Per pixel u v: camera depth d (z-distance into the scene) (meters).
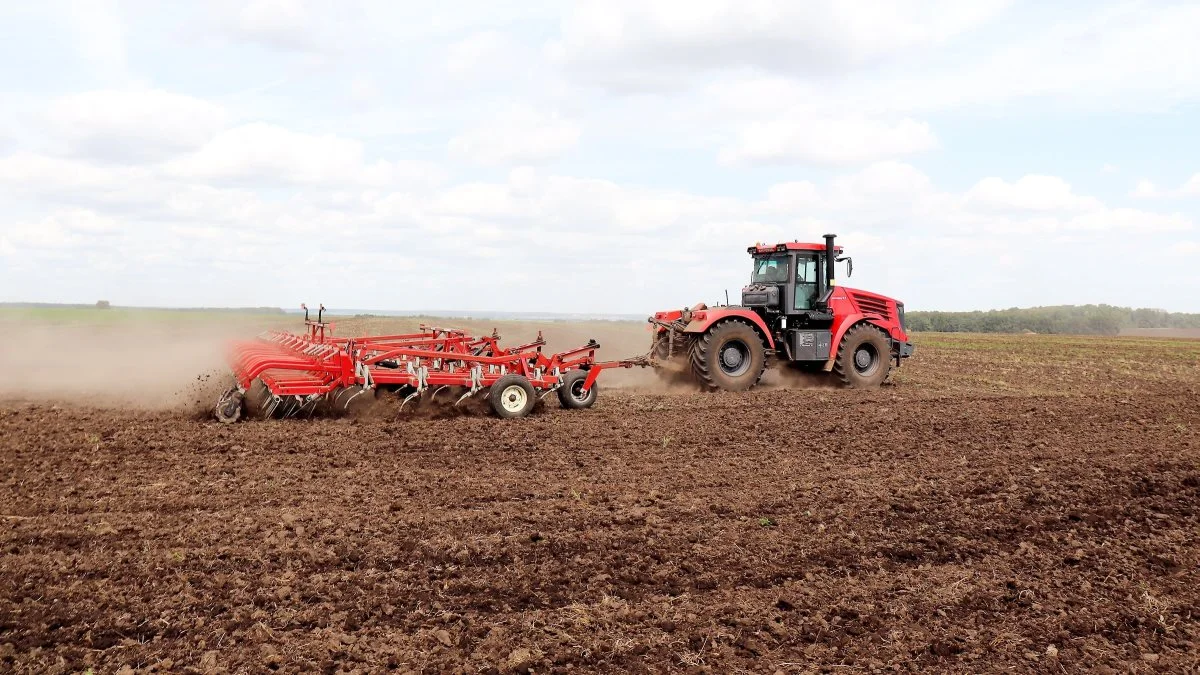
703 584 5.12
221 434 9.52
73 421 10.32
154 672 3.93
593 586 5.05
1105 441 10.10
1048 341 44.16
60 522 6.02
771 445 9.54
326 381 10.61
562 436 9.87
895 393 14.82
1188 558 5.75
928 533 6.19
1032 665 4.21
